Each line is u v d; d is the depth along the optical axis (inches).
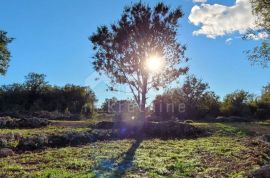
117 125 1275.8
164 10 1502.2
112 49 1518.2
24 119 1427.2
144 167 647.1
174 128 1210.0
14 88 3029.0
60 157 761.0
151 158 739.4
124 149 872.3
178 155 781.3
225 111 2175.2
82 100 2928.2
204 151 844.6
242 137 1160.2
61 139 972.6
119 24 1513.3
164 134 1192.8
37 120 1434.5
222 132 1252.5
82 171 612.4
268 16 948.0
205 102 2175.2
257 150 852.6
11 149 838.5
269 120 1893.5
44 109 2834.6
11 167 639.1
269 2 935.0
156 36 1481.3
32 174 586.9
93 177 563.8
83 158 740.7
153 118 1818.4
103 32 1520.7
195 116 2076.8
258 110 2129.7
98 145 951.6
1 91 3016.7
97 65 1539.1
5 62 2268.7
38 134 1008.2
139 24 1472.7
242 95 2263.8
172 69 1518.2
